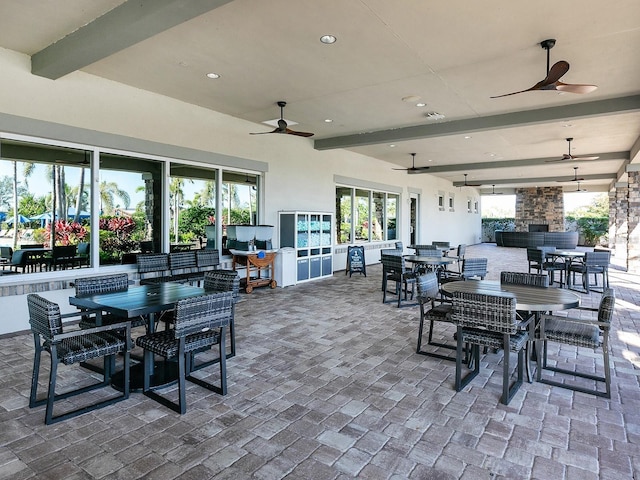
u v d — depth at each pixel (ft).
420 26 11.89
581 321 10.39
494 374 11.37
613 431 8.34
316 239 27.94
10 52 14.11
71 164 16.60
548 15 11.19
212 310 9.57
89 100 16.38
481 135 26.96
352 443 7.84
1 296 14.39
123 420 8.69
